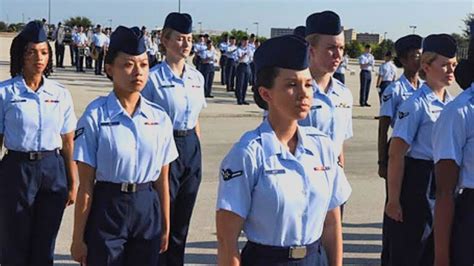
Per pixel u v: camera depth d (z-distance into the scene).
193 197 5.24
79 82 21.80
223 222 2.64
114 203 3.73
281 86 2.60
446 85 4.32
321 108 4.14
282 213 2.61
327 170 2.73
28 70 4.49
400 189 4.38
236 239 2.65
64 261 5.45
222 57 23.17
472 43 3.28
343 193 2.82
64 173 4.66
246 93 18.88
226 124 13.85
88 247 3.77
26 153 4.47
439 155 3.17
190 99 5.13
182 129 5.12
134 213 3.77
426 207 4.40
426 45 4.35
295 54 2.57
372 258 5.87
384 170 5.14
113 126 3.73
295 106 2.60
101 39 24.88
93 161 3.72
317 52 4.08
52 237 4.64
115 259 3.76
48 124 4.50
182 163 5.11
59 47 27.44
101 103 3.80
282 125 2.68
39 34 4.48
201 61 19.00
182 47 5.12
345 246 6.18
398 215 4.38
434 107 4.29
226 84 21.75
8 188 4.48
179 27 5.10
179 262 5.26
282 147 2.66
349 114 4.33
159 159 3.87
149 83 5.07
